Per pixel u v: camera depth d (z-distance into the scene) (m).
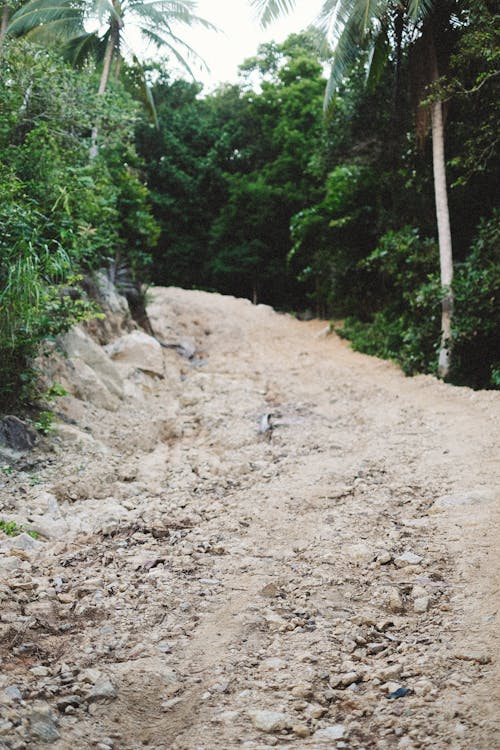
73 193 9.81
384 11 12.41
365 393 12.41
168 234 33.09
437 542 5.36
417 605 4.34
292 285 32.12
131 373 12.12
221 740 3.10
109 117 12.02
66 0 15.41
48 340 8.81
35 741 2.97
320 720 3.24
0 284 7.73
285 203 30.84
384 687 3.45
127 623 4.23
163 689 3.54
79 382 9.87
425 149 15.53
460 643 3.81
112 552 5.43
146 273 17.72
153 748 3.09
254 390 12.95
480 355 12.62
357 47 13.41
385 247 15.30
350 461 8.09
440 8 13.14
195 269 34.22
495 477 6.80
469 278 12.37
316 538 5.68
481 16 11.13
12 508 6.30
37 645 3.89
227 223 32.44
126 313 14.38
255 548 5.54
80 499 7.03
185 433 10.16
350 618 4.26
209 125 35.66
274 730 3.15
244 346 18.33
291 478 7.59
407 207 16.70
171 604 4.52
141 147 33.69
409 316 15.65
